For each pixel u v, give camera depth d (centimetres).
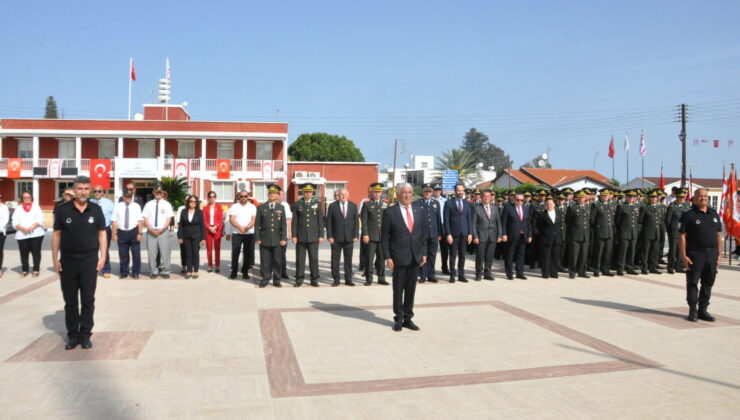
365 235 1027
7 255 1519
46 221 3484
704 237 735
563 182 5056
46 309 769
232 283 1042
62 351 560
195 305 812
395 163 4375
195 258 1100
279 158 3875
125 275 1091
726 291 1012
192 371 501
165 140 3728
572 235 1158
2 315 729
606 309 815
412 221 670
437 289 1000
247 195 1102
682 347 605
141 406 415
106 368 506
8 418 388
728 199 1477
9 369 500
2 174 3497
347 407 420
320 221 1031
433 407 422
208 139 3731
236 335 633
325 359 546
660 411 418
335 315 754
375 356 558
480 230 1105
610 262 1294
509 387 468
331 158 5850
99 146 3681
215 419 394
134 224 1080
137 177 3522
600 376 500
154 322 696
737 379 496
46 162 3519
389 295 927
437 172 6256
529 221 1148
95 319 710
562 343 614
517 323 712
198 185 3606
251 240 1101
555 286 1045
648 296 934
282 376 492
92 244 573
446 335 647
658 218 1256
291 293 937
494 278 1159
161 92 4269
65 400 425
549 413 412
